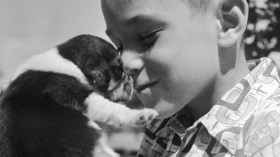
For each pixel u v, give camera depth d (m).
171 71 0.66
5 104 0.72
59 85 0.73
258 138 0.58
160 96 0.68
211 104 0.69
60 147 0.70
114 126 0.73
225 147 0.62
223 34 0.68
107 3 0.67
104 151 0.74
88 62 0.77
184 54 0.66
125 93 0.77
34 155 0.69
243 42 0.71
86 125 0.72
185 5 0.66
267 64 0.69
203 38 0.67
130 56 0.68
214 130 0.64
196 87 0.67
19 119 0.70
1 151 0.69
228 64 0.69
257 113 0.60
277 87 0.66
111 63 0.77
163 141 0.75
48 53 0.79
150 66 0.67
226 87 0.69
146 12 0.65
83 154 0.71
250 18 0.98
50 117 0.71
